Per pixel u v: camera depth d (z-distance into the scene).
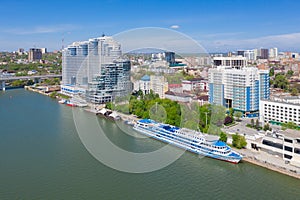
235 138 92.94
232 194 64.00
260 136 92.88
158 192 63.84
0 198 61.12
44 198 61.19
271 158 82.06
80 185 66.31
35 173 72.81
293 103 116.94
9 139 101.75
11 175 71.81
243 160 83.75
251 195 63.72
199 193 64.12
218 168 78.38
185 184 68.00
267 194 64.31
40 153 86.88
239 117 130.50
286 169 74.62
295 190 66.19
